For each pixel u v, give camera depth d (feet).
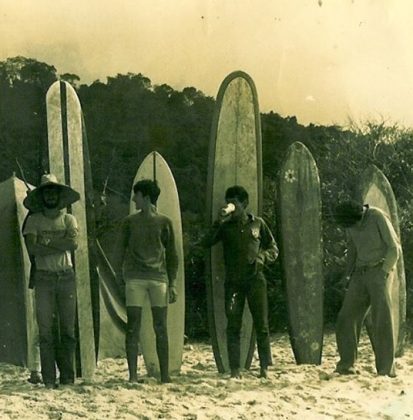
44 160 24.44
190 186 39.96
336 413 19.86
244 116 26.25
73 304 22.09
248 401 20.56
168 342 24.30
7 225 25.23
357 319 24.80
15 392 21.11
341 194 39.88
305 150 26.99
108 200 37.40
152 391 21.39
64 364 22.26
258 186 26.18
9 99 33.42
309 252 26.81
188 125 39.45
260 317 23.94
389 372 24.59
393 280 28.40
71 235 21.77
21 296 25.17
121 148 39.27
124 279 22.77
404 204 40.47
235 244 23.98
